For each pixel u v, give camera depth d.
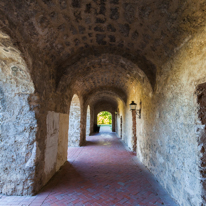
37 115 2.90
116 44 3.89
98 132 16.53
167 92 3.03
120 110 11.87
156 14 2.49
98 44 3.94
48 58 3.37
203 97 2.04
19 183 2.79
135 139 6.94
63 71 4.06
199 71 2.01
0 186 2.80
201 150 1.96
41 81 3.07
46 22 2.60
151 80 3.93
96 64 5.13
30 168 2.79
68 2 2.48
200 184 1.93
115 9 2.68
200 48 2.00
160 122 3.38
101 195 2.85
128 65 4.51
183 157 2.36
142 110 5.02
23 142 2.83
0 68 2.65
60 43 3.35
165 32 2.65
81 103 8.22
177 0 2.05
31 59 2.64
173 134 2.73
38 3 2.24
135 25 2.97
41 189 3.06
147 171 4.18
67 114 5.22
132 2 2.46
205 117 2.01
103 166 4.62
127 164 4.83
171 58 2.85
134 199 2.71
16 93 2.83
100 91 9.00
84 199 2.70
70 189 3.09
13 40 2.18
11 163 2.81
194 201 2.05
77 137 7.87
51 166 3.69
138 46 3.59
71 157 5.65
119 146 8.07
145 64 4.02
